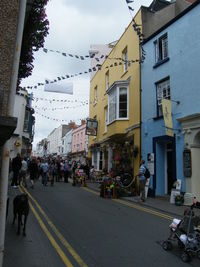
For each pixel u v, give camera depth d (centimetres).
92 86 2917
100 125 2512
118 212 982
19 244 579
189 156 1195
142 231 718
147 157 1534
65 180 2167
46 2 735
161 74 1487
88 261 496
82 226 752
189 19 1305
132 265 484
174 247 592
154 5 2112
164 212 1012
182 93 1298
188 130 1220
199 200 1159
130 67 1858
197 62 1223
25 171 1609
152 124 1526
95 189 1728
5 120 352
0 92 409
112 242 616
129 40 1908
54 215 876
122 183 1571
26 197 676
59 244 589
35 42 796
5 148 421
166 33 1482
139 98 1684
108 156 2216
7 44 474
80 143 4200
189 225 536
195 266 491
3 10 486
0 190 407
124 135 1862
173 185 1261
